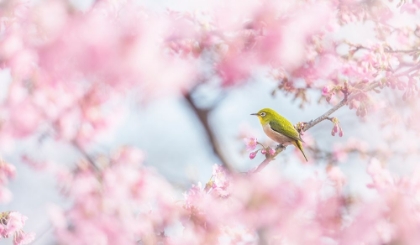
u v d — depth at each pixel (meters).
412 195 11.02
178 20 8.73
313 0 8.43
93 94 8.77
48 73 7.88
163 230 11.57
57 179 10.25
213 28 8.80
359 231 10.81
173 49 8.63
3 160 12.47
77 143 9.39
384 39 13.56
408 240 10.88
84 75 7.56
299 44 8.22
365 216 10.90
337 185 11.34
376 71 13.03
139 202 10.48
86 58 7.05
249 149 12.62
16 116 8.65
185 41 8.79
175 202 11.70
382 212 10.92
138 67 7.05
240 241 11.35
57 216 10.40
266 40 8.15
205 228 11.60
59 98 8.62
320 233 10.73
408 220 10.84
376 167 11.17
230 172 12.10
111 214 10.54
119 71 7.09
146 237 11.27
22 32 7.52
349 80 13.88
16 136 8.85
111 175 10.21
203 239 11.43
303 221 10.71
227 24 8.47
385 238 10.86
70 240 10.29
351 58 12.93
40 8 7.29
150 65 7.08
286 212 10.34
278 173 10.34
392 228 10.88
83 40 7.00
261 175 10.36
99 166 10.20
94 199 10.34
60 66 7.48
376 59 12.81
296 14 8.32
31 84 8.40
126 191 10.37
